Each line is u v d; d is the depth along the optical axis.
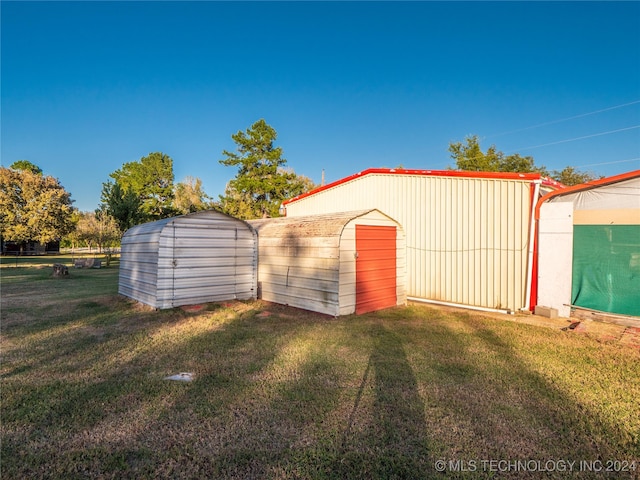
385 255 8.91
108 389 3.81
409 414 3.35
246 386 3.93
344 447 2.81
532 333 6.45
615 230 7.64
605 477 2.51
